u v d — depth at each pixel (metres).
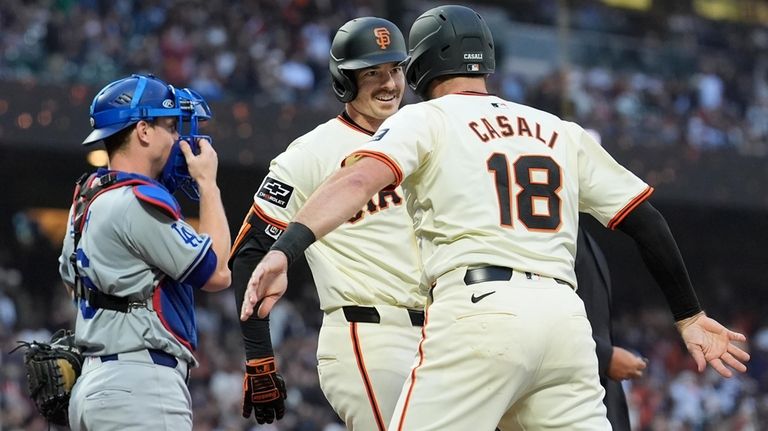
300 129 59.69
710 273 81.19
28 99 54.72
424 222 14.59
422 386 13.94
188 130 16.28
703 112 72.06
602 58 71.75
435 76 15.48
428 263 14.48
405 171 13.97
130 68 57.66
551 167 14.66
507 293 13.84
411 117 14.47
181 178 16.06
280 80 60.78
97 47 57.22
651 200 67.31
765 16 80.69
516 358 13.67
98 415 14.76
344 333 17.59
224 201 66.75
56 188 64.94
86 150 56.19
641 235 15.09
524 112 15.16
